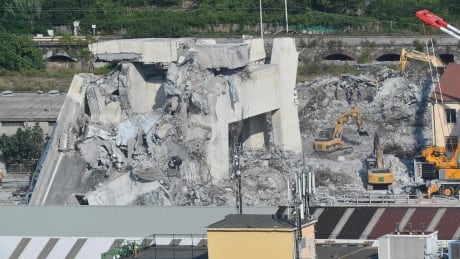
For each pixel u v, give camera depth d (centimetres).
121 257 12581
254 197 18175
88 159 18875
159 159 18750
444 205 15812
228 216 11669
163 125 19062
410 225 12950
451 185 19088
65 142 19112
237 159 13738
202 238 13562
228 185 18750
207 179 18788
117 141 19012
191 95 19088
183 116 19138
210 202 17950
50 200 18388
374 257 12056
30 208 15600
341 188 19412
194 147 18912
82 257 14488
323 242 12988
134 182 18162
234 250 11069
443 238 13250
